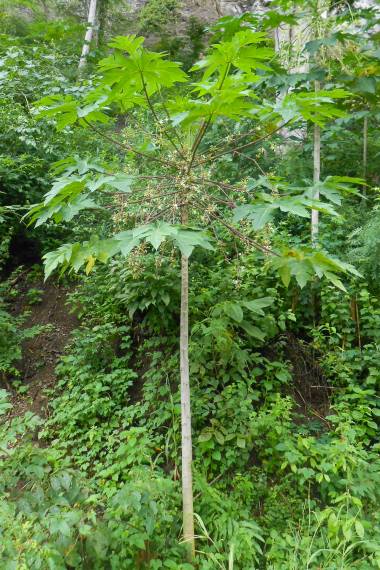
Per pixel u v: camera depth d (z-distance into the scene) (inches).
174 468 118.5
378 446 110.0
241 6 400.8
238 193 92.5
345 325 144.6
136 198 94.4
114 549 81.6
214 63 75.1
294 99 78.3
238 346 131.3
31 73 219.3
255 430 113.2
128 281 145.7
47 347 173.0
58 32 311.9
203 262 164.4
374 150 215.5
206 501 101.4
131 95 84.8
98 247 73.5
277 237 153.1
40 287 204.7
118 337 160.4
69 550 71.7
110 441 122.6
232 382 131.9
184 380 91.7
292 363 144.7
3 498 77.4
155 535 88.5
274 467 116.2
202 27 379.2
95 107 79.9
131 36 66.5
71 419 134.3
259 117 83.5
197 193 85.8
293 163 192.9
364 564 89.7
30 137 188.1
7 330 164.6
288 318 142.6
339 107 168.6
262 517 105.4
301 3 153.2
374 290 149.8
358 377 139.8
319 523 95.7
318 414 135.7
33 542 67.6
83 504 87.2
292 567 89.4
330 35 152.7
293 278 147.3
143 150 113.3
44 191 205.9
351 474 105.3
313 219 162.6
